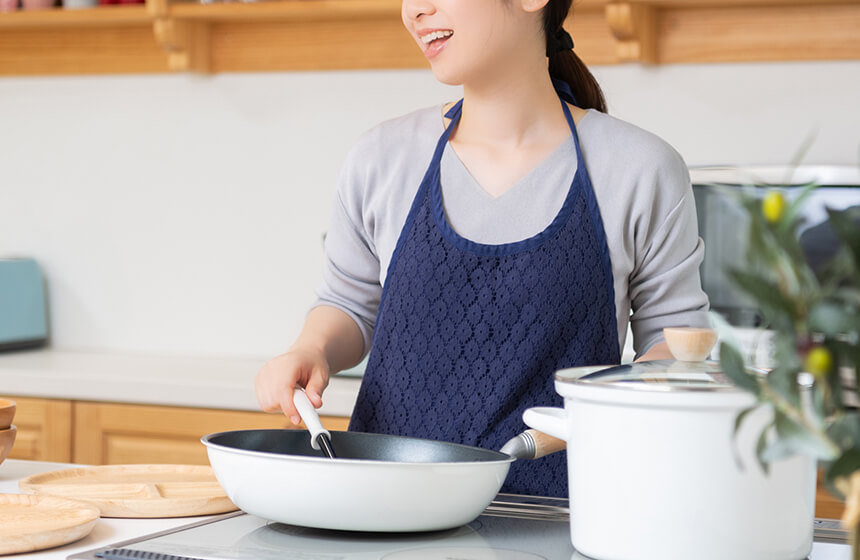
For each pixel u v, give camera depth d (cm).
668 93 235
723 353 49
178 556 77
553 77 135
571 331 119
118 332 274
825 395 49
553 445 90
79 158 276
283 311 262
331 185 257
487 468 83
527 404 118
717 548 71
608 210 121
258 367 244
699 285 130
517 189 122
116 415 222
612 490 73
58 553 81
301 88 259
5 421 115
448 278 121
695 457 70
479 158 124
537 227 121
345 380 224
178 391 217
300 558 77
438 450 94
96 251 275
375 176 129
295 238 260
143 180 271
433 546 81
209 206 266
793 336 47
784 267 47
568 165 122
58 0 264
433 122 130
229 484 85
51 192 278
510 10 117
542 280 118
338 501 80
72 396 224
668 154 125
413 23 120
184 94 267
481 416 118
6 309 265
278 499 82
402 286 123
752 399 69
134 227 272
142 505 95
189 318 269
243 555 77
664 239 124
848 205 190
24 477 115
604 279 121
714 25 230
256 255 263
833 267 47
